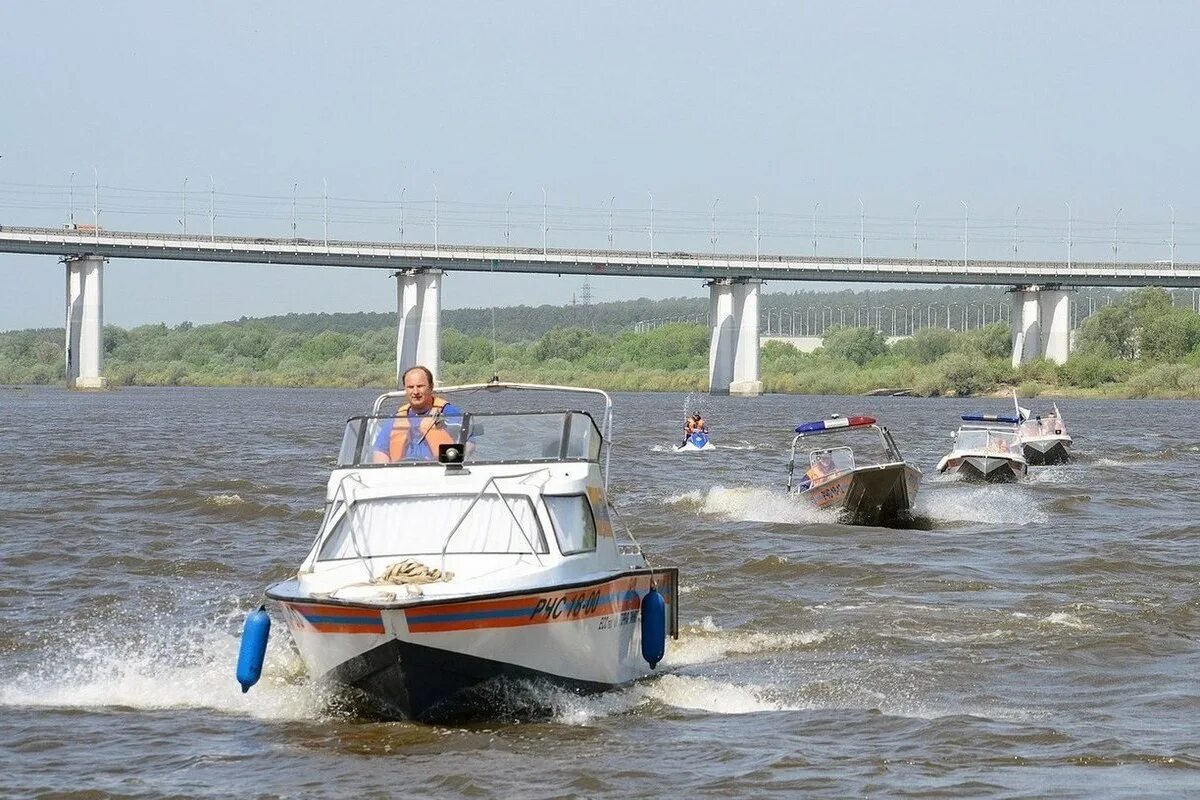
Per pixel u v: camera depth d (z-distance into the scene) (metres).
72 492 106.00
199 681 44.41
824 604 58.50
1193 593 60.81
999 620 54.38
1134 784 33.19
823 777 33.91
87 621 54.81
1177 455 167.50
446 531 40.94
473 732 38.12
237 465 140.00
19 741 37.56
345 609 37.28
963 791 32.72
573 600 39.06
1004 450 124.75
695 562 70.81
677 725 39.00
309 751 36.47
